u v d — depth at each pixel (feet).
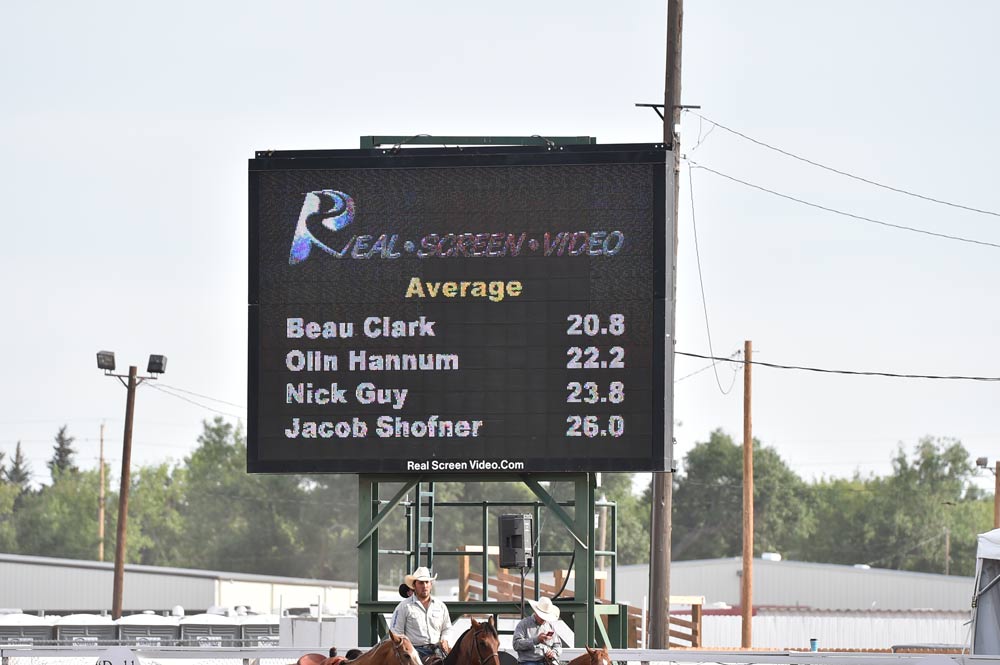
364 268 271.49
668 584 357.20
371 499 279.69
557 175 269.64
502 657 199.82
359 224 272.31
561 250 268.41
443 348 268.82
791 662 248.11
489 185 271.08
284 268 272.72
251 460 269.64
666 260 266.16
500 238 269.85
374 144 285.84
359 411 269.23
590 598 272.51
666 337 264.93
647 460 263.08
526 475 271.90
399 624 204.23
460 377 268.00
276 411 270.26
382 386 269.23
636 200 267.80
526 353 267.18
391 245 271.49
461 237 270.46
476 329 268.82
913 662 244.83
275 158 274.36
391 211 272.31
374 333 270.05
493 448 266.36
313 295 271.69
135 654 257.14
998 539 357.61
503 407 266.57
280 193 274.16
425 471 266.98
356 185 273.13
